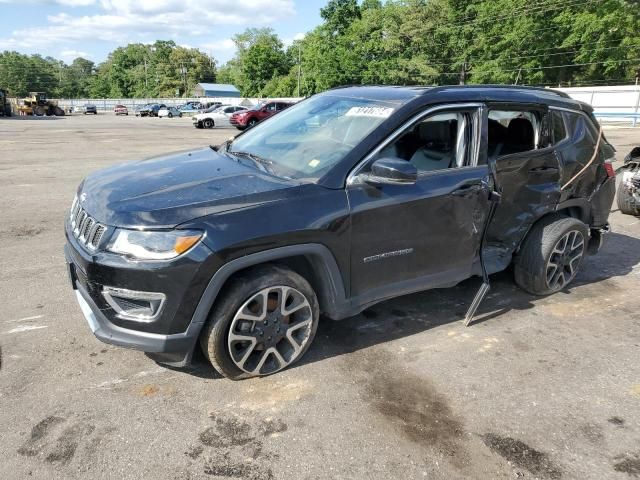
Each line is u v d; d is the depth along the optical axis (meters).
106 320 2.71
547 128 4.10
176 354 2.75
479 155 3.61
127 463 2.36
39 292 4.17
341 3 56.97
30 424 2.58
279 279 2.90
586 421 2.81
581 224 4.29
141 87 122.25
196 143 17.84
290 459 2.44
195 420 2.67
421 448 2.55
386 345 3.52
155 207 2.66
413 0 51.44
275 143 3.67
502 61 49.03
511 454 2.54
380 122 3.25
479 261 3.78
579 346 3.62
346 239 3.02
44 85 133.00
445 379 3.15
